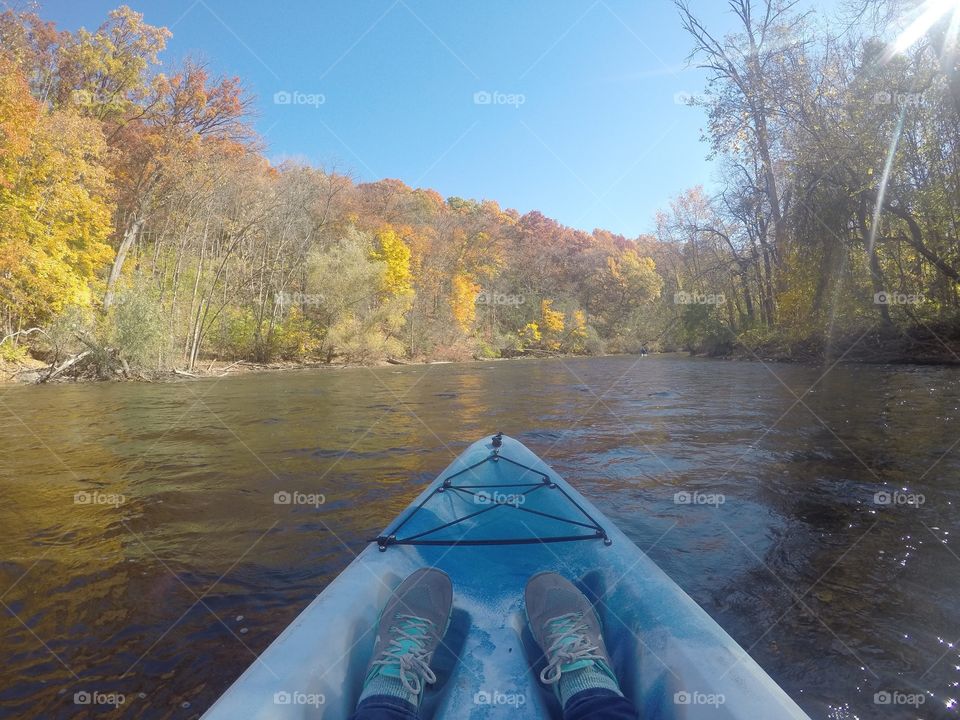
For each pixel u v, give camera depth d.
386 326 25.02
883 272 14.18
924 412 5.80
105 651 1.81
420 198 42.12
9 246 14.07
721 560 2.44
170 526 2.98
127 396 9.86
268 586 2.27
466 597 1.83
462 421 6.56
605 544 2.01
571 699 1.24
